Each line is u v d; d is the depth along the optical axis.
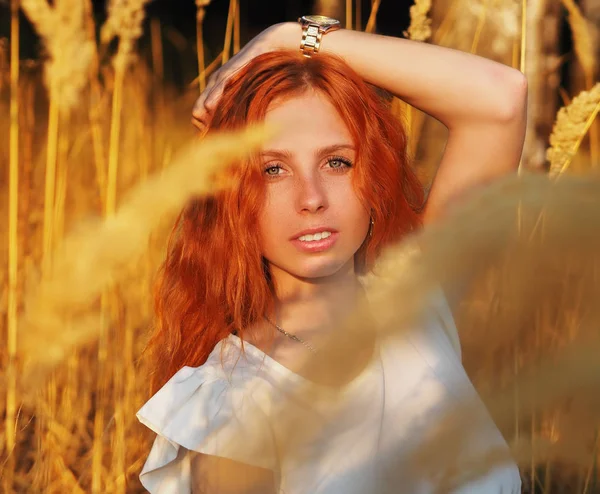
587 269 0.24
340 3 2.28
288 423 0.30
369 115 1.10
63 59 1.76
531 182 0.28
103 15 2.53
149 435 1.68
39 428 1.40
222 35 4.34
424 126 2.23
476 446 0.26
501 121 1.20
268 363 1.02
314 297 1.13
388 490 0.29
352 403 0.32
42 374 0.45
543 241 0.26
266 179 1.06
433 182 1.26
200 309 1.15
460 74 1.20
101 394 1.70
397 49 1.22
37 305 0.43
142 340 1.72
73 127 2.36
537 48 1.83
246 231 1.07
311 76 1.08
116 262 0.43
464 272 0.27
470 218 0.28
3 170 2.24
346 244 1.09
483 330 0.27
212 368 1.03
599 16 2.27
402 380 0.91
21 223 2.16
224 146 0.47
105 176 2.15
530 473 1.12
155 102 2.74
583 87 2.34
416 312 0.27
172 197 0.43
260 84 1.06
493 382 0.27
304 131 1.05
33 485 1.38
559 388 0.22
